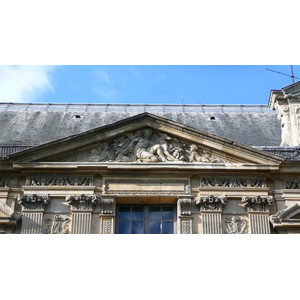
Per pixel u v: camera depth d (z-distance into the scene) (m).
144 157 29.61
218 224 28.44
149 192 29.14
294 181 29.80
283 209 28.91
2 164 29.48
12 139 34.75
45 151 29.58
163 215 29.42
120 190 29.16
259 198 28.89
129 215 29.39
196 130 30.03
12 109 39.06
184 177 29.52
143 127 30.47
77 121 37.59
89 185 29.28
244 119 38.38
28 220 28.34
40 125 36.78
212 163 29.53
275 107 34.44
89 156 29.94
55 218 28.58
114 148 30.11
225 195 29.06
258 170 29.48
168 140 30.39
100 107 39.94
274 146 32.59
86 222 28.33
